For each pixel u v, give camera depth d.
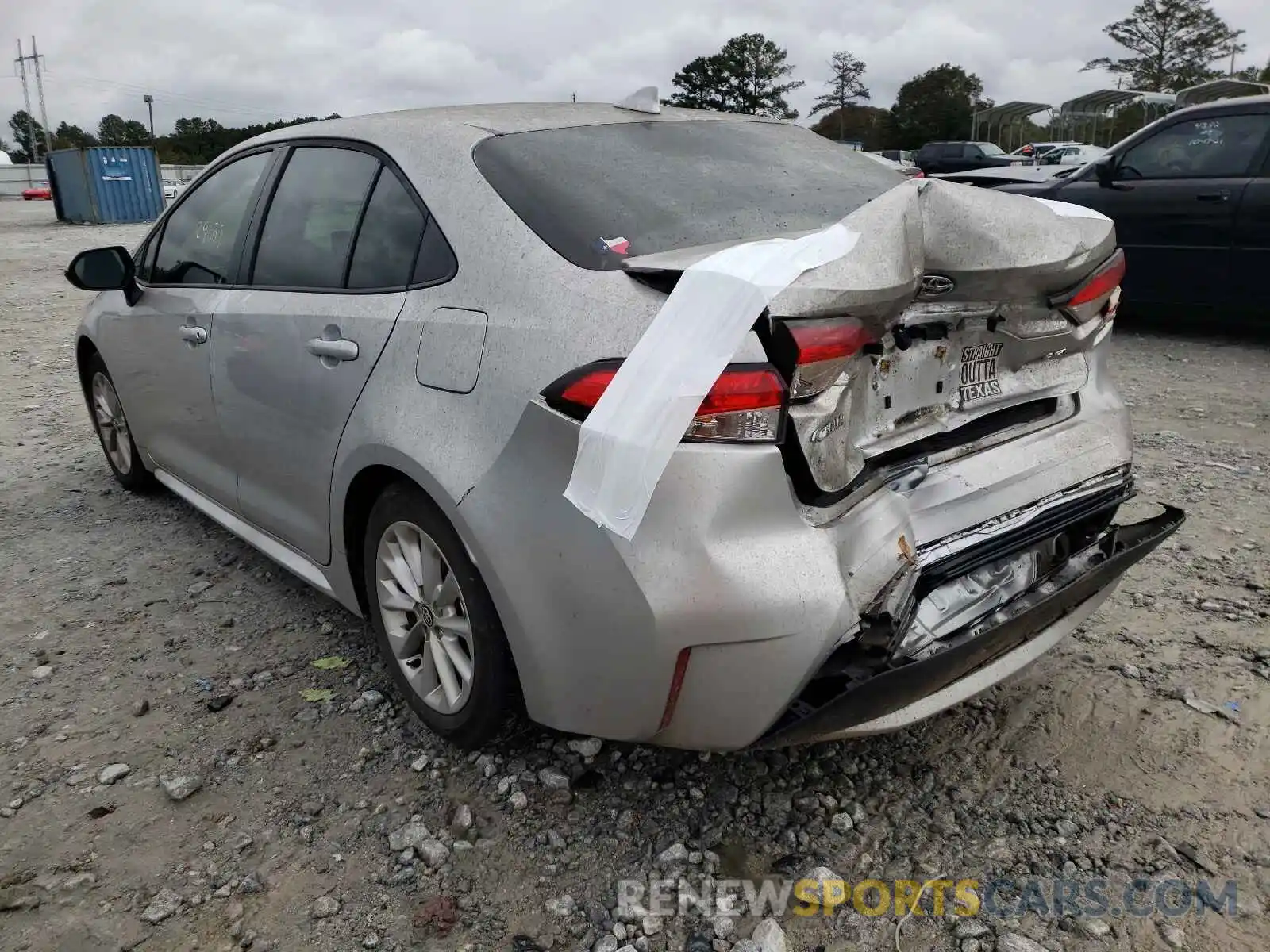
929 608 2.30
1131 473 2.74
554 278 2.18
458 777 2.56
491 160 2.53
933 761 2.59
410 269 2.57
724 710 2.02
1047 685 2.90
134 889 2.21
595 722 2.14
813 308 1.87
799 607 1.92
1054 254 2.18
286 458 3.00
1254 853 2.24
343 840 2.35
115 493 4.76
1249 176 6.98
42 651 3.24
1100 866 2.22
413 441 2.35
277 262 3.12
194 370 3.47
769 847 2.30
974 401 2.37
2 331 9.46
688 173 2.64
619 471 1.87
